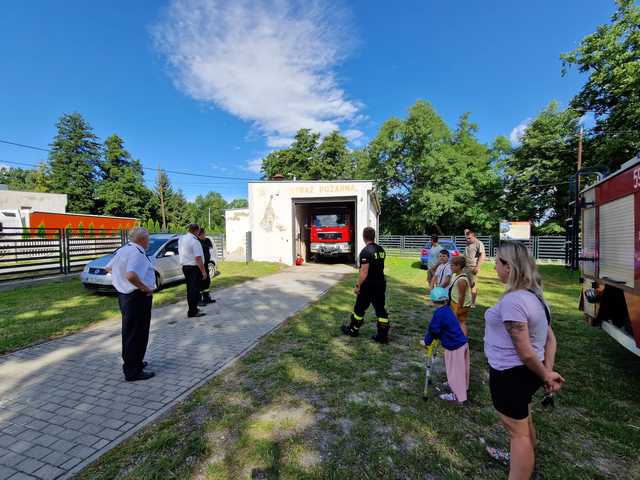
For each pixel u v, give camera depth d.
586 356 4.78
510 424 2.01
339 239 18.17
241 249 23.52
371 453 2.58
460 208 29.62
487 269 17.31
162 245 9.87
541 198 26.91
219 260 18.95
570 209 5.32
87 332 5.76
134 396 3.50
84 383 3.80
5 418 3.08
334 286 10.61
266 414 3.14
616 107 18.36
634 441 2.78
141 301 3.86
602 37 18.28
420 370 4.18
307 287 10.39
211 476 2.32
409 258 23.53
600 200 4.42
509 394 1.98
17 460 2.50
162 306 7.70
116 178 51.59
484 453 2.60
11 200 27.73
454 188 29.91
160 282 9.44
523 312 1.91
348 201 17.16
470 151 33.41
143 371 4.06
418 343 5.18
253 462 2.47
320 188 17.31
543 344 1.96
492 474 2.36
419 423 3.00
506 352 2.01
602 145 19.23
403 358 4.56
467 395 3.53
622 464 2.51
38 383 3.80
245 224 23.47
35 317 6.54
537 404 3.42
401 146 32.22
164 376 3.98
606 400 3.48
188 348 4.94
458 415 3.14
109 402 3.37
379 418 3.08
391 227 36.16
